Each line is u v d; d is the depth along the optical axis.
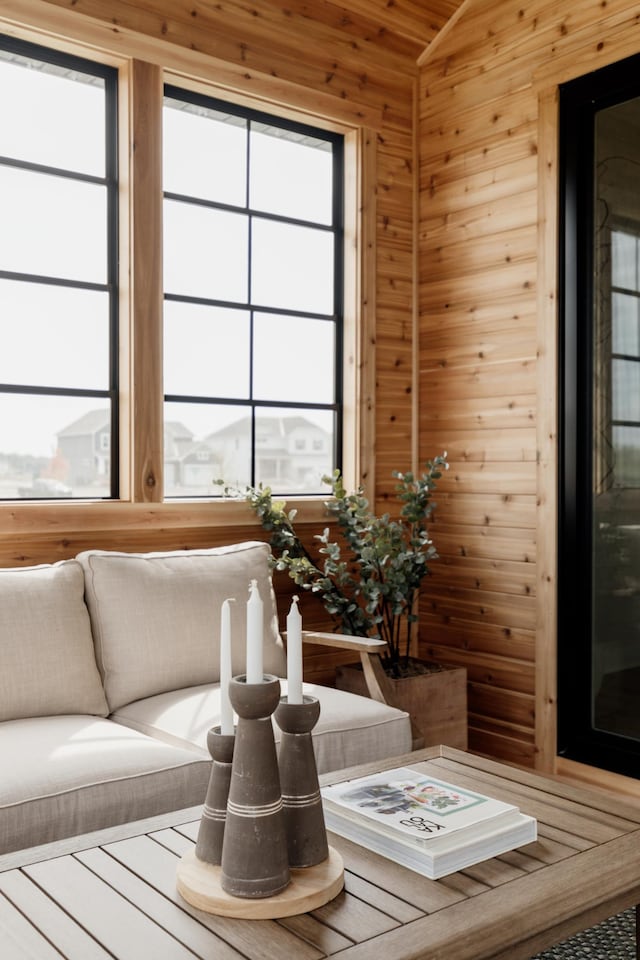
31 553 2.82
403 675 3.33
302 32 3.46
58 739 2.17
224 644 1.48
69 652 2.46
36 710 2.38
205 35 3.19
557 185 3.29
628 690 3.15
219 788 1.47
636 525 3.11
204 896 1.36
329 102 3.55
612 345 3.18
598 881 1.48
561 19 3.28
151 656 2.63
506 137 3.49
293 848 1.46
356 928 1.32
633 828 1.71
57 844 1.62
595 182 3.24
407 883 1.47
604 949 2.15
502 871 1.51
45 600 2.49
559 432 3.30
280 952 1.25
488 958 1.31
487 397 3.57
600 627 3.24
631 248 3.12
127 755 2.11
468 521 3.65
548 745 3.32
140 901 1.40
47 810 1.91
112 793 2.01
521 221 3.43
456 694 3.37
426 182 3.84
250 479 3.48
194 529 3.20
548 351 3.31
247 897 1.36
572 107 3.28
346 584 3.34
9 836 1.86
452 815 1.63
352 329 3.70
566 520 3.31
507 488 3.49
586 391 3.26
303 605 3.50
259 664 1.38
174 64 3.11
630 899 1.50
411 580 3.37
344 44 3.60
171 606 2.71
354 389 3.69
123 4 2.98
